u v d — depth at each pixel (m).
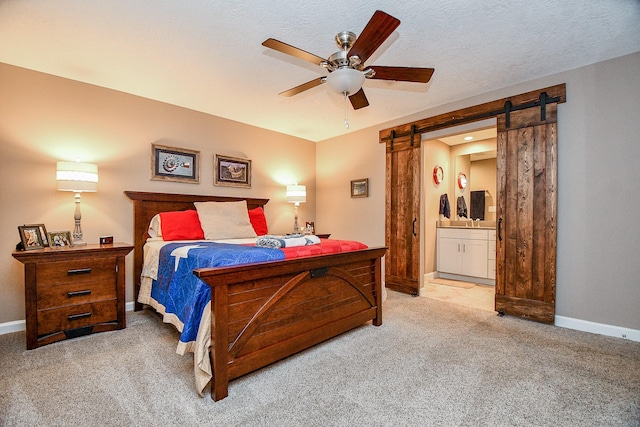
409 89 3.03
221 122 3.87
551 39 2.15
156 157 3.28
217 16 1.90
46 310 2.22
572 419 1.41
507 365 1.93
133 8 1.82
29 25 1.98
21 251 2.20
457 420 1.40
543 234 2.73
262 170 4.34
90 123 2.89
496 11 1.84
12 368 1.87
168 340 2.31
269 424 1.37
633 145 2.34
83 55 2.37
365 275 2.56
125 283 2.82
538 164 2.76
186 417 1.42
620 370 1.87
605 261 2.46
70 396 1.57
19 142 2.55
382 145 4.11
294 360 1.99
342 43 1.86
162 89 3.03
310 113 3.74
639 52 2.31
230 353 1.62
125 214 3.09
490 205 4.89
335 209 4.75
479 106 3.14
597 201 2.49
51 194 2.70
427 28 2.02
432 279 4.72
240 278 1.64
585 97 2.54
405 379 1.76
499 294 2.98
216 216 3.29
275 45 1.67
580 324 2.55
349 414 1.44
